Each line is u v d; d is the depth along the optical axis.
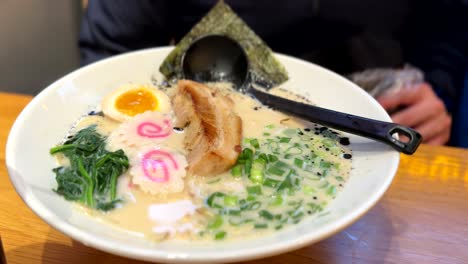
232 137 0.32
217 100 0.36
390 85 0.55
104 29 0.59
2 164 0.35
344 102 0.37
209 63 0.41
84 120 0.35
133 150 0.32
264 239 0.25
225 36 0.41
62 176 0.29
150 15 0.59
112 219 0.27
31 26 0.72
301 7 0.55
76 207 0.27
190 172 0.30
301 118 0.36
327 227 0.24
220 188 0.30
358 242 0.30
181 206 0.28
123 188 0.29
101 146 0.32
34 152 0.30
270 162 0.32
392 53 0.57
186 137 0.33
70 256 0.29
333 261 0.29
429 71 0.58
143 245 0.24
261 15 0.56
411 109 0.55
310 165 0.32
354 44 0.57
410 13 0.57
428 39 0.58
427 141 0.54
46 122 0.33
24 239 0.29
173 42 0.65
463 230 0.32
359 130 0.31
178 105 0.36
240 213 0.28
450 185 0.35
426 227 0.32
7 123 0.39
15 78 0.72
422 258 0.30
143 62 0.40
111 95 0.37
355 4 0.55
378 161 0.30
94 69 0.38
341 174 0.31
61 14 0.76
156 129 0.34
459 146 0.56
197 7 0.57
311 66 0.40
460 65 0.58
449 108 0.57
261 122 0.36
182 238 0.26
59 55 0.79
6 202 0.32
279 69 0.41
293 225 0.27
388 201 0.34
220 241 0.26
